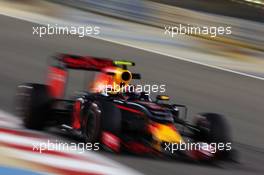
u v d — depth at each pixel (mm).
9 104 37375
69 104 31609
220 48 71938
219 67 61094
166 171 26750
